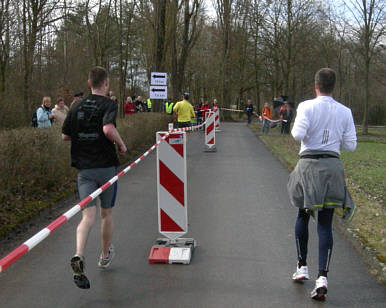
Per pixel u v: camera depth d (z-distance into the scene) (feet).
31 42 55.42
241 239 17.89
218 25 134.92
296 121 12.62
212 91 177.47
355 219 19.49
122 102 73.15
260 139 65.26
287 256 15.94
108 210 14.02
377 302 12.26
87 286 11.75
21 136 23.11
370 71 91.35
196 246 17.02
